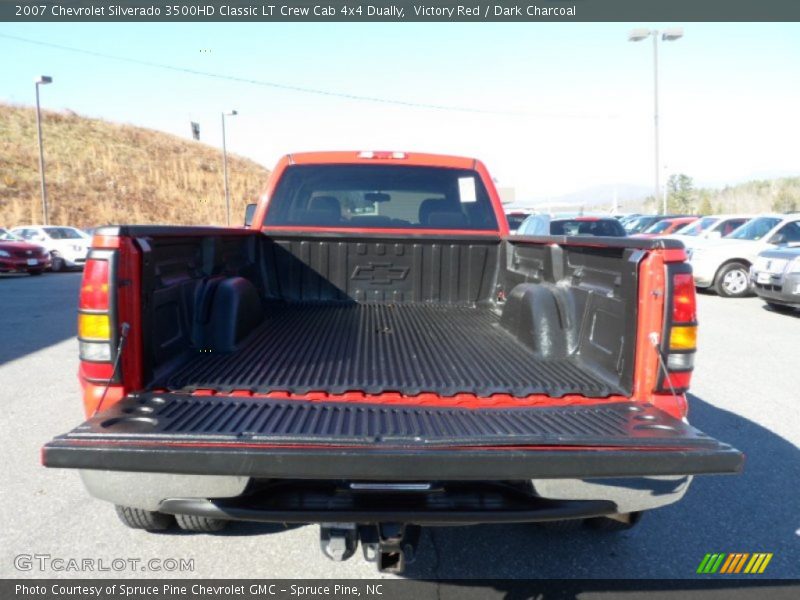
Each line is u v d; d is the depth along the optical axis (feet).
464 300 15.26
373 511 7.57
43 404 17.90
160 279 9.06
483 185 15.38
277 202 15.06
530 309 11.02
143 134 212.02
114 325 7.80
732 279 43.73
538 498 7.80
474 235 14.88
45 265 62.85
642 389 8.40
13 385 20.06
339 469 6.63
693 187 213.87
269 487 7.64
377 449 6.72
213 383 8.80
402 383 9.11
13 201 125.08
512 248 14.34
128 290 7.98
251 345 11.14
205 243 11.02
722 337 29.55
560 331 10.73
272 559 10.13
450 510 7.67
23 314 35.81
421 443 6.92
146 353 8.43
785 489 13.02
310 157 15.05
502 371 9.87
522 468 6.73
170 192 171.32
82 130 188.65
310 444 6.84
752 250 43.47
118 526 11.06
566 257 11.31
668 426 7.55
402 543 7.87
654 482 7.84
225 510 7.55
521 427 7.55
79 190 145.38
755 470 13.99
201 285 10.74
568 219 43.60
